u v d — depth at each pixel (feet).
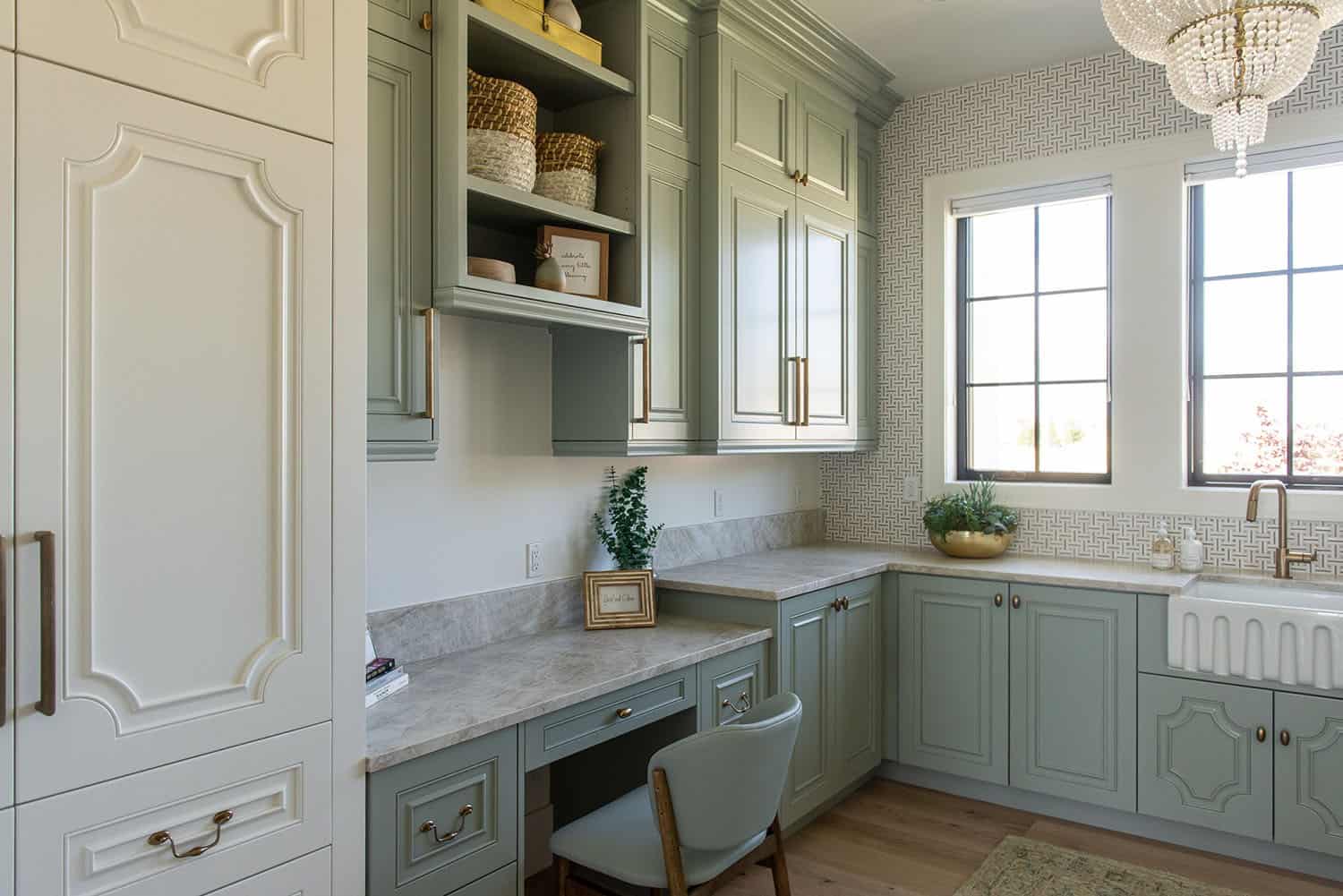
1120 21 6.28
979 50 10.73
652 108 8.26
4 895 3.63
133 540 4.01
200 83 4.21
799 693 9.06
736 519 11.38
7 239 3.61
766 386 9.59
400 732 5.42
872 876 8.59
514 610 8.18
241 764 4.40
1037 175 11.29
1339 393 9.80
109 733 3.94
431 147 6.30
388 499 7.15
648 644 7.93
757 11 9.05
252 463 4.45
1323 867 8.45
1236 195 10.37
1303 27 5.55
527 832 8.60
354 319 4.88
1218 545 10.18
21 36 3.64
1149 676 9.15
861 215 12.03
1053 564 10.58
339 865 4.85
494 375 8.09
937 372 12.04
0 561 3.59
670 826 5.49
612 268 8.01
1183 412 10.43
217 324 4.30
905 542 12.35
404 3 6.14
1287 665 8.32
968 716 10.28
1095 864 8.81
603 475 9.30
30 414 3.69
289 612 4.60
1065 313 11.41
